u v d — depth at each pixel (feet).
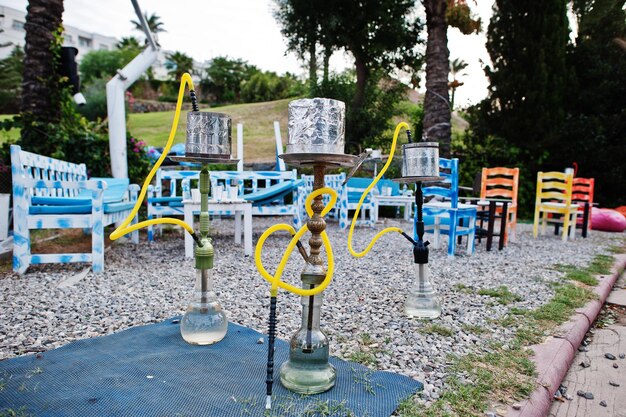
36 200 12.46
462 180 34.50
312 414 4.89
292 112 5.14
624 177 33.01
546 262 15.16
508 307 9.53
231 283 11.27
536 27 33.42
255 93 120.47
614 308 10.82
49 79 19.80
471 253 16.63
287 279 11.80
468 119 38.27
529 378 6.12
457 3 29.60
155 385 5.49
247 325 8.11
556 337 7.77
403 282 11.75
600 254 17.12
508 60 34.81
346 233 21.65
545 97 33.78
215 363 6.21
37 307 8.93
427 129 27.68
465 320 8.63
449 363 6.55
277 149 25.44
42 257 11.94
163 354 6.49
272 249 16.75
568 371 7.22
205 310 6.95
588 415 5.90
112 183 17.07
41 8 19.53
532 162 34.81
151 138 56.29
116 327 7.88
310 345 5.53
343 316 8.75
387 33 40.50
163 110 98.12
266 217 29.48
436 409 5.19
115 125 20.56
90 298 9.65
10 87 71.87
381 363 6.53
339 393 5.45
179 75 144.87
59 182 11.85
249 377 5.80
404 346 7.19
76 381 5.57
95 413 4.81
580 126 33.40
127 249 16.33
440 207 15.94
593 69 35.35
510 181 20.92
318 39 40.88
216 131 6.36
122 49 128.77
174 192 19.58
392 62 42.91
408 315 8.83
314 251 5.61
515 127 34.55
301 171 31.78
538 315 8.89
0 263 12.96
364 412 4.99
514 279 12.32
